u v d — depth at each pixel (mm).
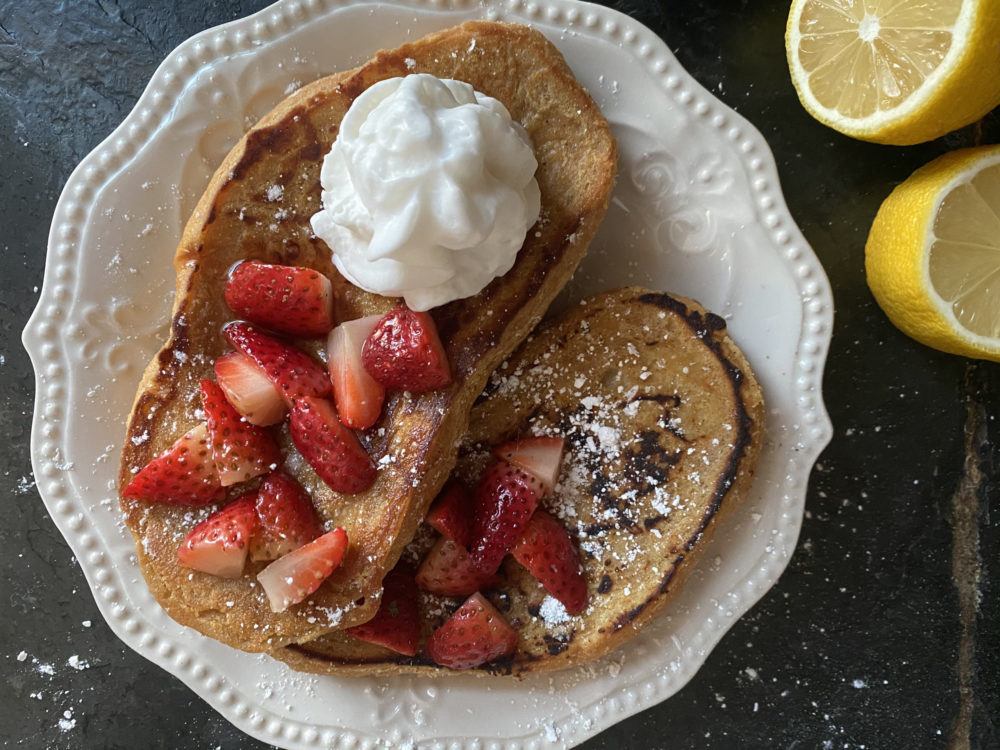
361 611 210
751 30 248
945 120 218
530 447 232
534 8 226
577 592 234
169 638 259
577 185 217
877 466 260
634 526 236
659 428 235
